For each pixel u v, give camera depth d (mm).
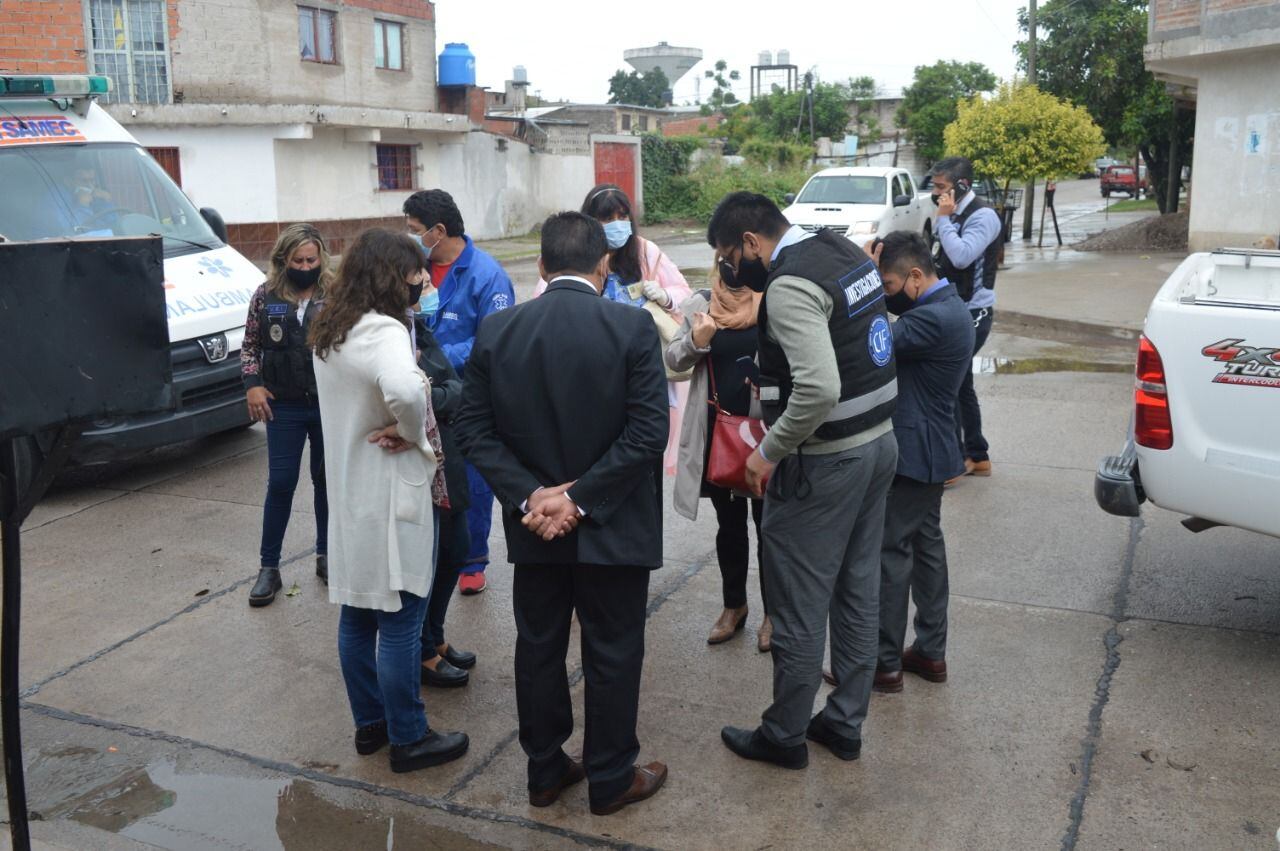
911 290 3699
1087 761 3475
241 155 21062
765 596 4328
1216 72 16062
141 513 6211
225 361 6730
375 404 3227
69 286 2377
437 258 4695
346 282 3238
